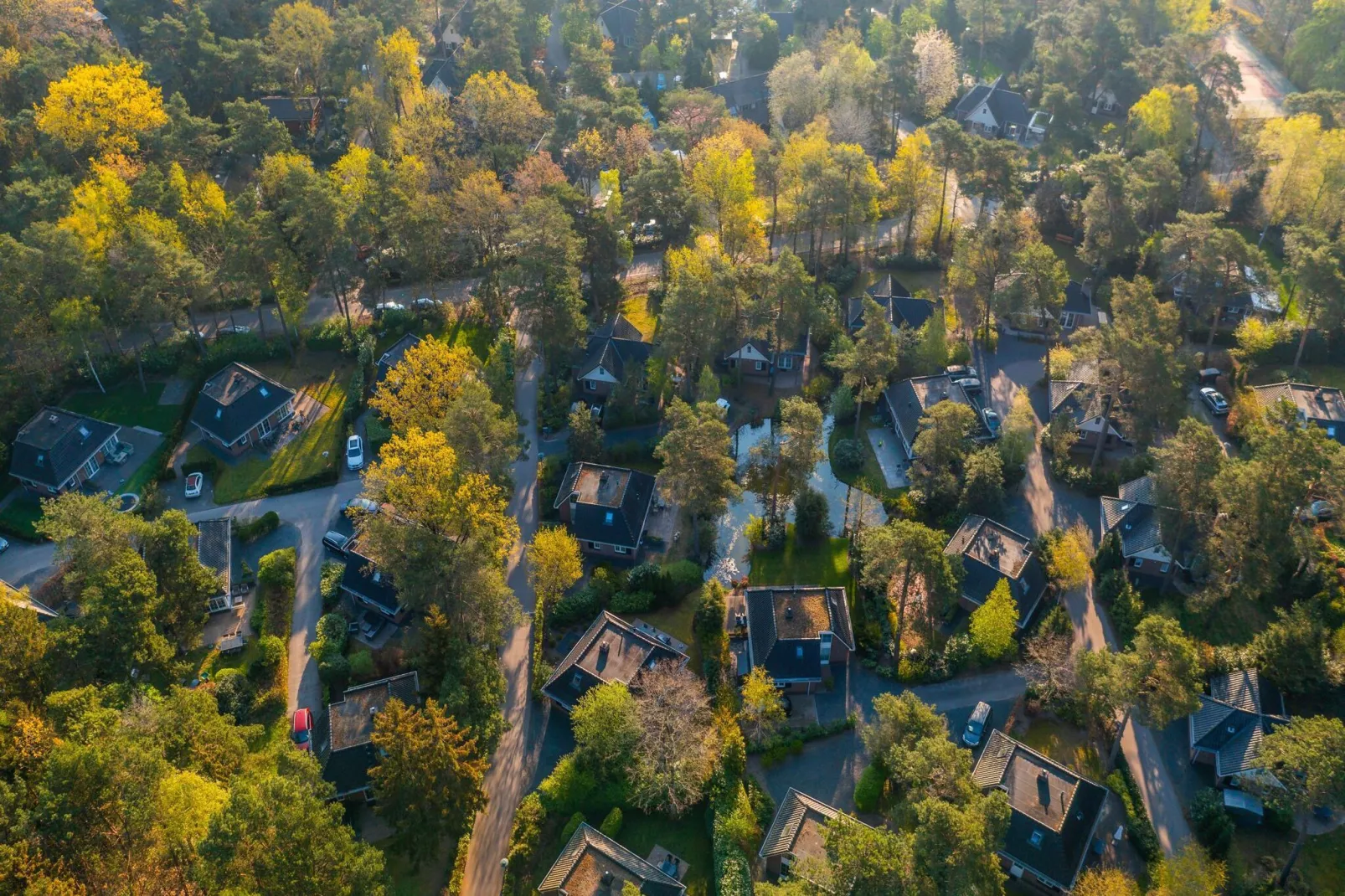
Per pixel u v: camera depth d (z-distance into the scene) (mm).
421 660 71188
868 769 70812
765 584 89125
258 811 50531
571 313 105625
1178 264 113750
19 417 100750
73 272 100000
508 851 67375
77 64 132625
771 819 68688
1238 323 117938
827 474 102250
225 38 147250
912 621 84062
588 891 60500
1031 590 83562
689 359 110625
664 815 69438
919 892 53062
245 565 87938
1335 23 166625
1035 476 100125
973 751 72938
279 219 115688
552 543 81312
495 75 149375
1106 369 101375
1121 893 58656
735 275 112812
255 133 130750
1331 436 96875
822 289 125312
